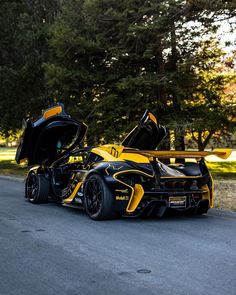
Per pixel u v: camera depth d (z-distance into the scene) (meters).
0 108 23.23
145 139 8.95
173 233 6.61
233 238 6.27
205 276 4.48
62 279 4.40
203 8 14.80
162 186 7.58
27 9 23.83
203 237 6.34
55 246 5.79
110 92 17.33
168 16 15.38
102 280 4.36
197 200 7.86
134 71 17.61
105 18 16.52
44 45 22.05
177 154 7.51
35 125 9.06
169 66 17.45
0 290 4.09
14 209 9.04
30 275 4.54
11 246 5.79
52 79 17.09
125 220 7.72
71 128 9.45
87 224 7.34
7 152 53.41
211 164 27.00
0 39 23.38
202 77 17.83
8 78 21.94
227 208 8.76
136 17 16.11
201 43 16.97
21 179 17.17
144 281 4.32
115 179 7.44
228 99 18.97
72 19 17.66
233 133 17.92
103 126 17.11
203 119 17.06
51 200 10.20
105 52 17.31
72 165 9.31
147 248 5.66
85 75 17.06
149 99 17.69
